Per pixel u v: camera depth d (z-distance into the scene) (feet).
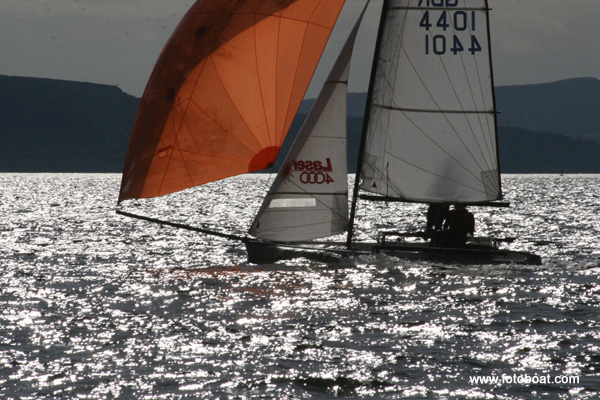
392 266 234.58
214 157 221.87
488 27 235.81
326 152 229.04
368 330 165.17
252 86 220.84
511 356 144.46
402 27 236.63
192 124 219.41
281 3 219.41
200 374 134.31
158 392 125.08
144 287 224.12
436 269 235.81
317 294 204.74
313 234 231.91
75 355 146.20
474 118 238.68
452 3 236.02
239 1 217.97
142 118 219.20
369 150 237.66
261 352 147.64
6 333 163.53
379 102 237.86
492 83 237.04
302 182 229.66
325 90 226.38
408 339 157.28
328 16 223.30
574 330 164.45
